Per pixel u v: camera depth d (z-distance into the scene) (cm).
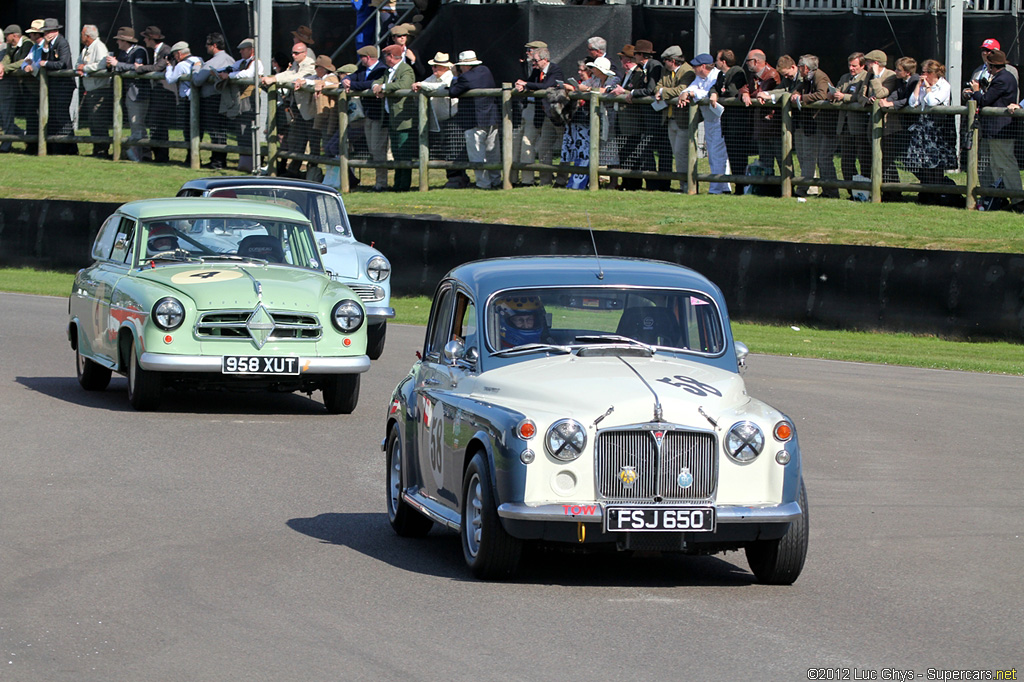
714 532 2452
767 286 7000
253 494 3328
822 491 3544
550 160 8988
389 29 10169
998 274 6494
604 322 2814
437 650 2080
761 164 8381
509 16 9600
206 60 11056
